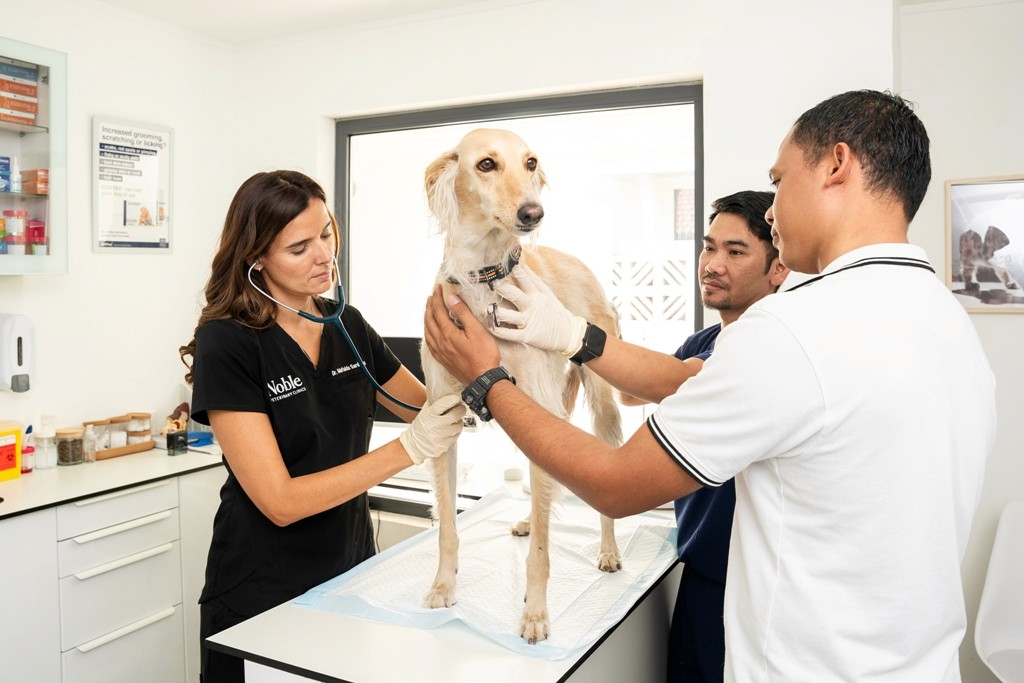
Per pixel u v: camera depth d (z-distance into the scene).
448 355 1.22
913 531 0.81
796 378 0.81
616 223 3.09
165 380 3.06
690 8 2.45
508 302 1.26
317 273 1.46
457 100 2.82
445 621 1.30
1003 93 2.56
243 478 1.37
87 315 2.75
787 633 0.86
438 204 1.24
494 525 1.82
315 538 1.54
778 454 0.85
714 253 1.64
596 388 1.71
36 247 2.38
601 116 2.90
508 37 2.71
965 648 2.63
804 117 0.96
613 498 0.95
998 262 2.58
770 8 2.35
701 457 0.87
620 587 1.46
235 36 3.14
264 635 1.26
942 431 0.81
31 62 2.32
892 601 0.82
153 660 2.46
